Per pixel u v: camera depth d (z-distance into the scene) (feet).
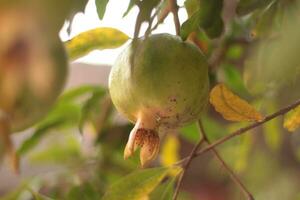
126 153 1.52
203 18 1.59
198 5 1.65
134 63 1.48
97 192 2.46
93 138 2.75
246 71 1.96
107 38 1.76
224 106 1.56
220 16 1.64
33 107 1.04
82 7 1.13
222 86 1.54
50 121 2.60
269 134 2.75
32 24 0.91
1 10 0.91
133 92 1.48
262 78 1.72
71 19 1.14
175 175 1.77
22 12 0.91
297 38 1.37
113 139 2.59
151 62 1.47
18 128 1.13
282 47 1.40
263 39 1.75
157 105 1.47
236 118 1.58
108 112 2.54
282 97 2.36
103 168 2.64
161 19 1.59
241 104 1.56
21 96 0.98
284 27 1.60
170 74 1.46
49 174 2.56
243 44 2.32
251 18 2.13
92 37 1.75
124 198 1.74
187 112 1.49
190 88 1.47
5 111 1.03
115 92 1.53
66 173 2.59
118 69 1.52
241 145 2.72
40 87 0.93
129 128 2.57
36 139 2.57
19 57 0.92
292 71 1.59
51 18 0.92
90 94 2.64
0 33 0.91
